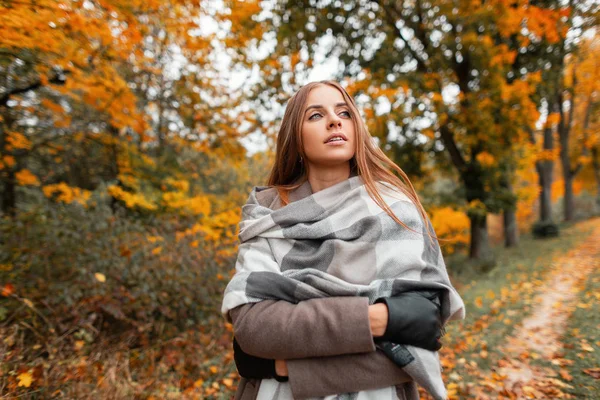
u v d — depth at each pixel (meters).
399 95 8.87
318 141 1.17
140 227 5.22
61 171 8.89
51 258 4.24
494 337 4.41
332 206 1.12
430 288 1.02
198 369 3.70
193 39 4.20
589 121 23.62
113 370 2.84
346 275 1.02
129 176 7.12
